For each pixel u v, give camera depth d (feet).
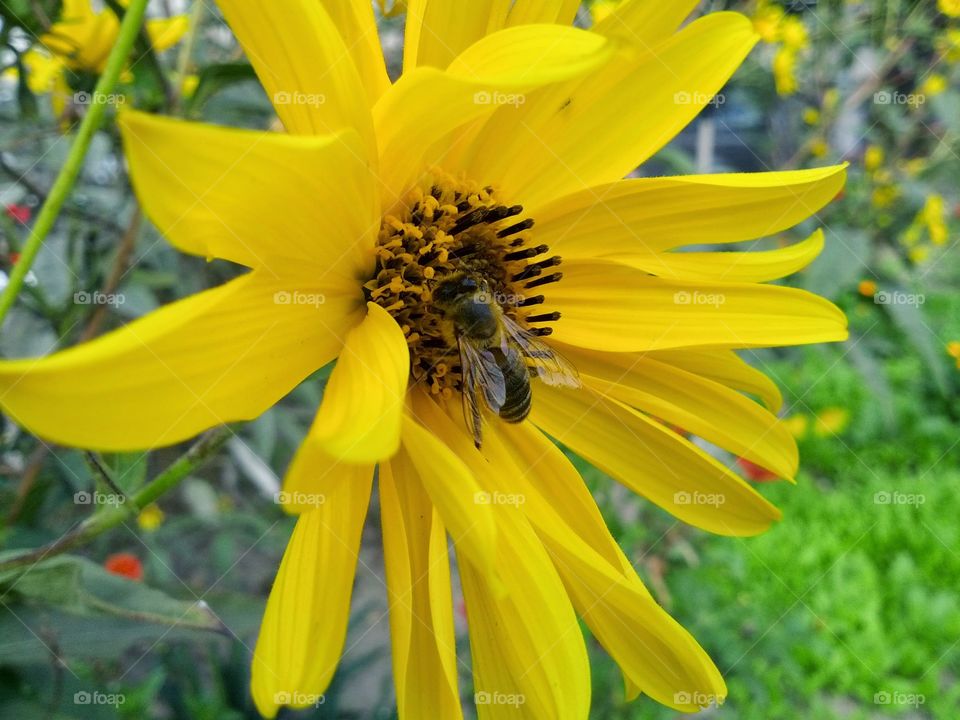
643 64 0.17
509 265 0.18
